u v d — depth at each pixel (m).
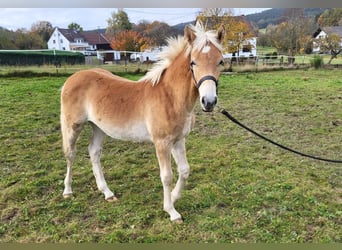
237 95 9.60
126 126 3.06
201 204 3.29
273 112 7.50
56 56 18.95
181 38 2.92
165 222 3.00
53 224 2.99
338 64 19.03
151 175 4.04
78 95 3.32
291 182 3.76
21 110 7.29
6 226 2.94
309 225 2.95
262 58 22.72
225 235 2.82
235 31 18.95
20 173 4.05
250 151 4.89
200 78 2.48
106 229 2.92
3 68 13.77
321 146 5.15
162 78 2.90
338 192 3.56
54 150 4.95
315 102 8.50
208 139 5.50
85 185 3.77
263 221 3.00
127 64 16.67
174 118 2.79
